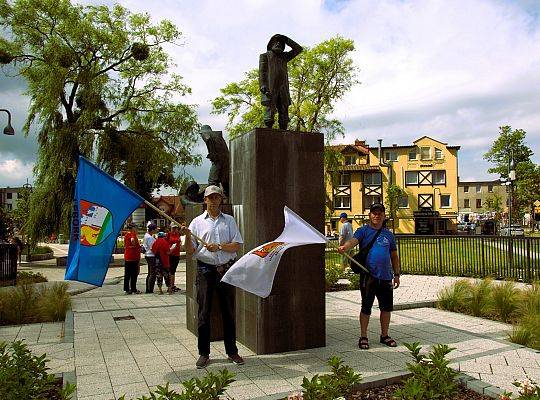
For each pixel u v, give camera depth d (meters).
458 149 50.41
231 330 5.37
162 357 5.62
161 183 28.84
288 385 4.57
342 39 30.53
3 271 13.17
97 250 5.08
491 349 5.87
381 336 6.20
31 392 3.81
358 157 51.19
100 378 4.84
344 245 5.86
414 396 3.41
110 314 8.57
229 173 7.14
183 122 26.34
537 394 3.43
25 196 28.95
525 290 8.52
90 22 24.02
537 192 42.75
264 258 5.07
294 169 6.05
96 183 5.16
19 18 22.52
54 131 23.48
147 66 25.44
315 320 6.00
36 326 7.66
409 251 14.64
